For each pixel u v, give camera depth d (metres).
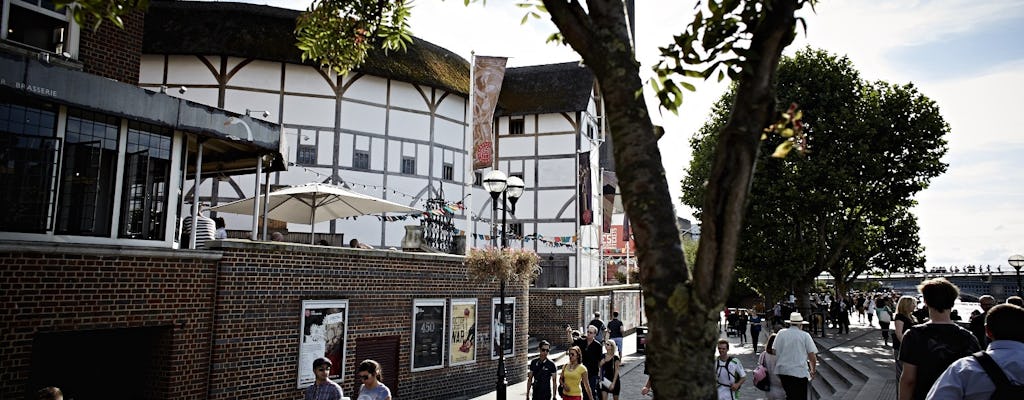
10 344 7.45
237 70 23.81
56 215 8.27
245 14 24.72
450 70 29.69
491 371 15.43
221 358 9.66
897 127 27.11
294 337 10.77
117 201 8.97
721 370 9.31
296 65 24.58
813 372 9.46
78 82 8.38
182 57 23.56
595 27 3.09
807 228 28.88
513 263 13.20
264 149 11.68
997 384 3.43
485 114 17.31
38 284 7.72
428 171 27.31
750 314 26.00
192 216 10.33
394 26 7.69
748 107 2.75
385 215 20.27
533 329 24.75
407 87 27.03
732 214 2.69
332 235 23.42
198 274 9.49
